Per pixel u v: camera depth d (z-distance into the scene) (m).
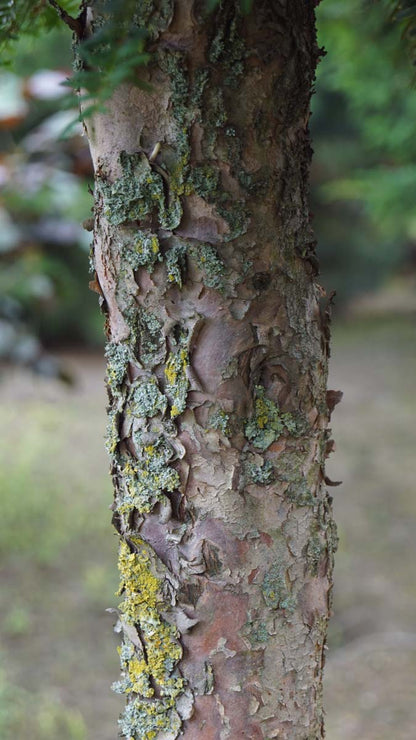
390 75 3.66
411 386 8.96
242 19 1.28
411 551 4.78
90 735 3.03
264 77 1.30
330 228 12.93
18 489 5.50
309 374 1.35
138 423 1.35
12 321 3.26
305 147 1.34
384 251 13.14
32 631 3.80
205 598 1.35
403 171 4.70
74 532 4.93
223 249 1.31
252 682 1.36
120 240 1.32
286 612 1.36
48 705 3.22
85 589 4.22
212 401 1.33
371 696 3.23
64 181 2.61
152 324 1.33
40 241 2.81
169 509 1.35
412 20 1.42
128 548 1.37
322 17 2.95
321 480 1.38
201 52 1.28
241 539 1.35
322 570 1.38
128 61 1.15
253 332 1.33
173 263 1.31
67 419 7.68
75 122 1.14
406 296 15.52
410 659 3.49
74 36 1.31
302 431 1.35
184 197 1.30
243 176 1.30
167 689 1.37
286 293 1.33
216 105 1.29
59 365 3.26
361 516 5.38
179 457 1.34
